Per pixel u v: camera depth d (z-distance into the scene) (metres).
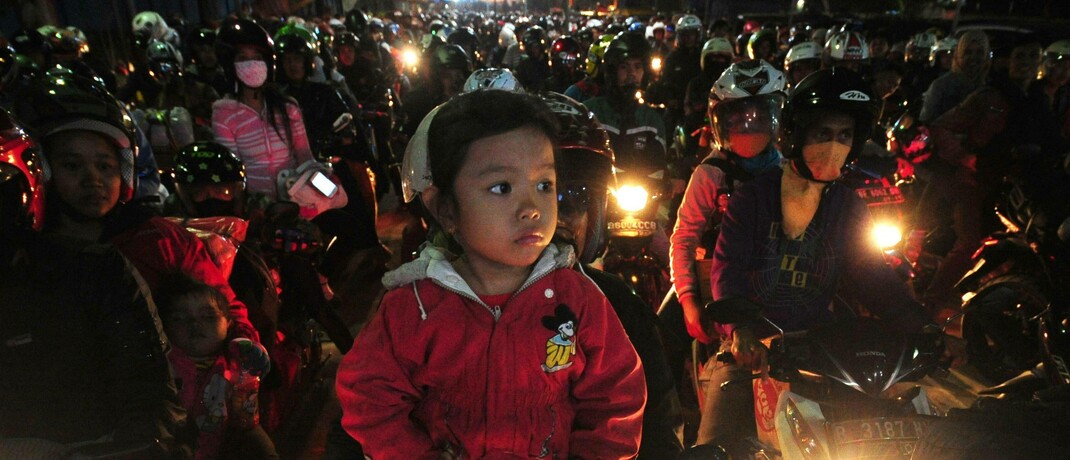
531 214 1.38
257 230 3.93
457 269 1.53
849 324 2.31
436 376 1.47
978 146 5.29
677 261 3.13
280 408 3.81
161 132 5.75
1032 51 5.49
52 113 2.43
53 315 1.85
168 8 17.20
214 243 3.18
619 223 3.68
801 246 2.66
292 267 3.96
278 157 4.66
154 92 6.65
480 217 1.38
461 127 1.37
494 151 1.35
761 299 2.73
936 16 17.89
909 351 2.19
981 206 5.24
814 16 20.45
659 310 3.39
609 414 1.54
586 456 1.53
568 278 1.54
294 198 4.57
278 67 5.81
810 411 2.20
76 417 1.90
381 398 1.46
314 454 3.77
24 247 1.88
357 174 5.52
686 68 10.11
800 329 2.73
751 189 2.70
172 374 2.07
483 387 1.46
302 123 4.81
